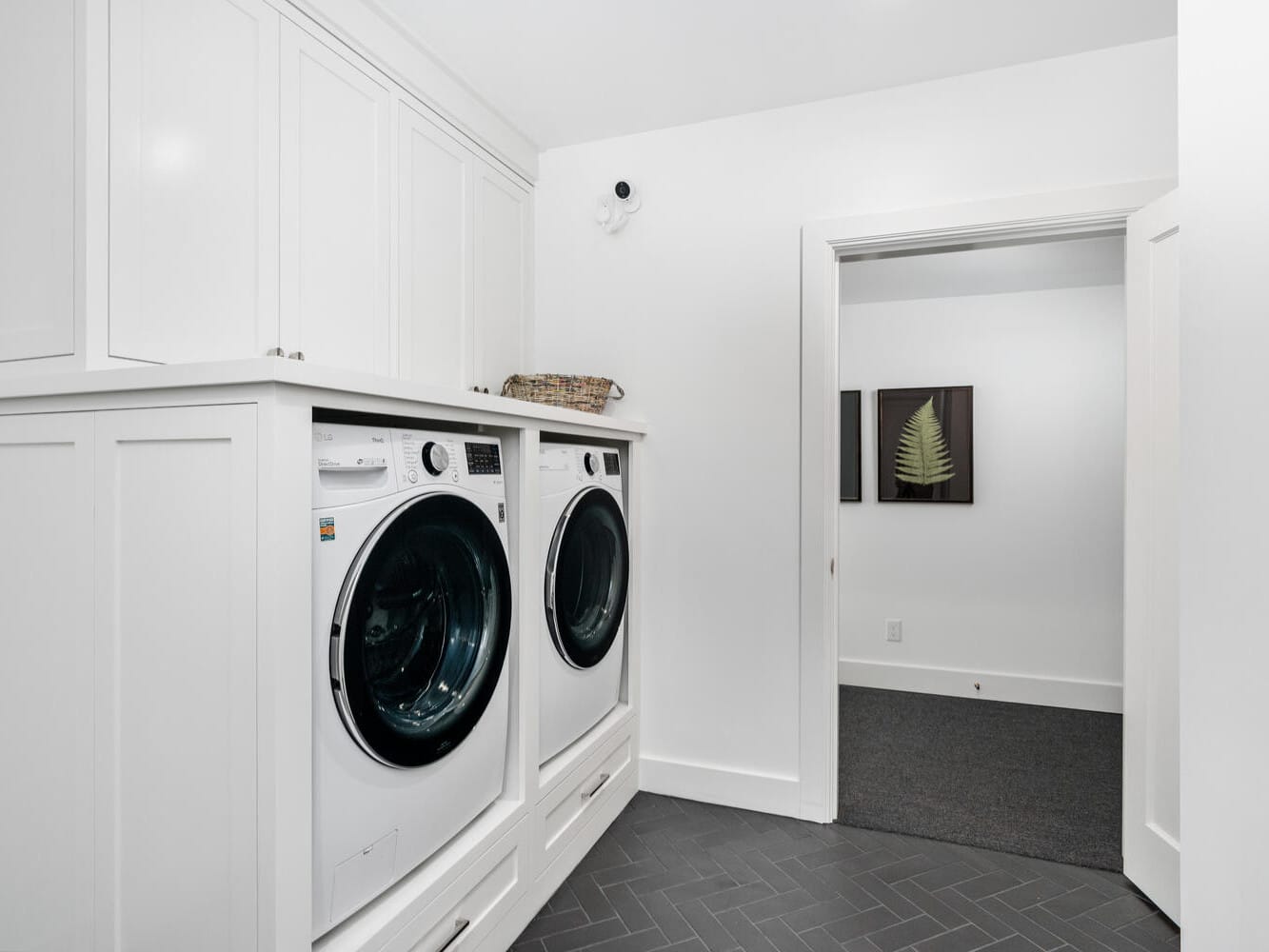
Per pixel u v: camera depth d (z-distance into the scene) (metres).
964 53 2.18
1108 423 3.78
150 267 1.41
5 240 1.41
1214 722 0.68
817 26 2.04
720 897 1.97
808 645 2.44
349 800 1.30
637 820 2.43
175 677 1.20
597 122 2.60
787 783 2.46
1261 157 0.63
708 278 2.60
